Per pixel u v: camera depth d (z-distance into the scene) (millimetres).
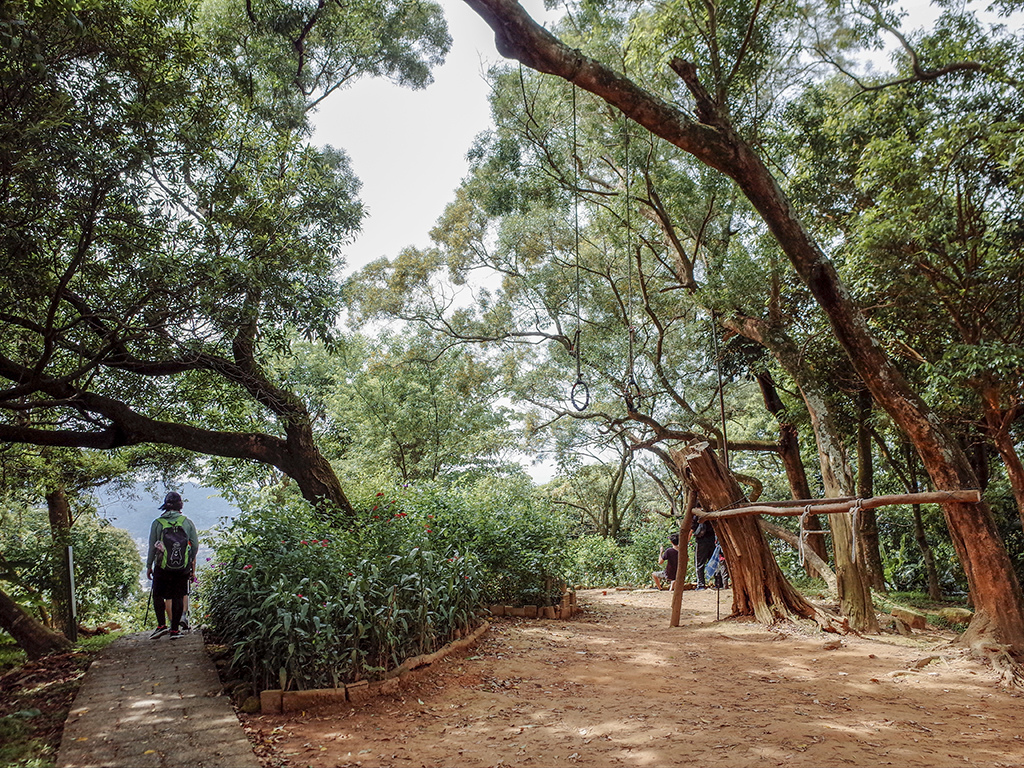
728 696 6078
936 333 11383
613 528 26438
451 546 8906
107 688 6051
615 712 5570
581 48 13305
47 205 6316
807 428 15055
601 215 15297
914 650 8164
